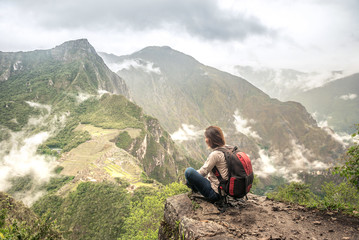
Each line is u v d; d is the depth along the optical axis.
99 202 79.31
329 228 4.62
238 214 4.95
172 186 25.55
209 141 5.24
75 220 72.31
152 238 27.59
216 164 4.89
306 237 4.19
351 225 4.73
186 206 5.18
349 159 5.43
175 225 4.90
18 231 7.65
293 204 6.06
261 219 4.82
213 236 3.84
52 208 83.81
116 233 62.69
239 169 4.65
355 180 5.43
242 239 3.81
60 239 9.36
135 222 34.66
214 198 5.01
